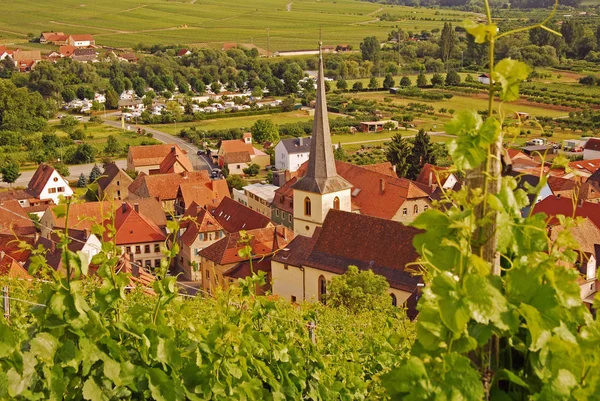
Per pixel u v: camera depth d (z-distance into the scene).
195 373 8.80
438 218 5.78
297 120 181.00
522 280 5.83
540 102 179.38
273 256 63.06
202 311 14.41
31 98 171.38
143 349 8.31
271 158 142.38
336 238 59.31
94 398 7.68
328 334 20.27
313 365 12.63
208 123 180.88
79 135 159.38
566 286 5.85
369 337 19.94
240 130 165.00
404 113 181.62
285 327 13.73
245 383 9.45
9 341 6.96
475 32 5.56
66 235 7.78
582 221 6.39
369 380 14.85
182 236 78.50
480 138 5.53
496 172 5.84
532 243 6.12
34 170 137.62
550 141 136.38
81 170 138.62
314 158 68.44
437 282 5.56
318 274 59.19
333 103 196.38
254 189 104.94
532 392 5.80
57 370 7.34
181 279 75.44
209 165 142.12
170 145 134.50
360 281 47.31
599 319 6.15
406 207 82.38
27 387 7.17
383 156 137.38
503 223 5.85
